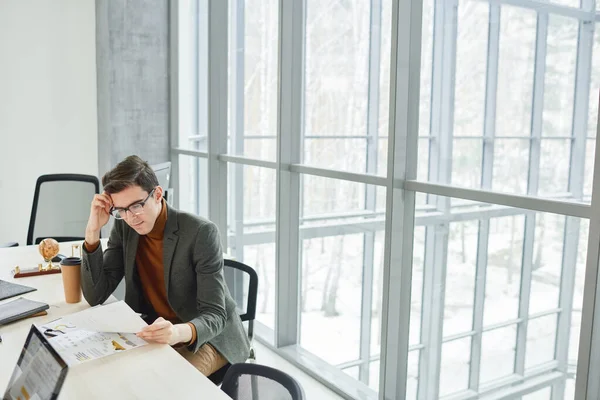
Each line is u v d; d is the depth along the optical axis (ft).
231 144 15.02
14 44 15.62
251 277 7.82
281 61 11.20
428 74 10.19
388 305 8.99
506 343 11.03
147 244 7.02
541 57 9.25
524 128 9.66
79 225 12.05
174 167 17.11
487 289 11.00
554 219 10.21
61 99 16.38
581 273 10.06
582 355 6.26
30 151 16.17
